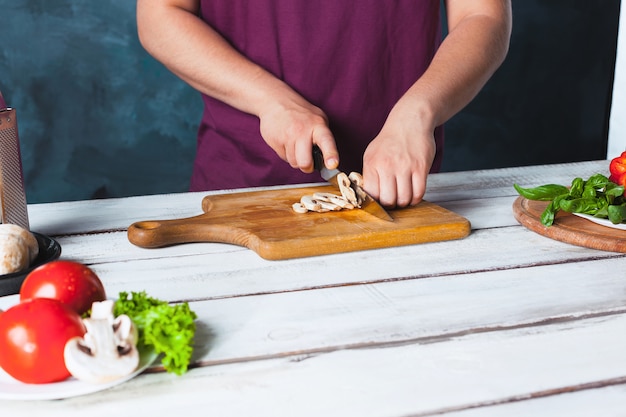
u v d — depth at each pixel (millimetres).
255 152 1604
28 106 2582
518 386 702
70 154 2658
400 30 1597
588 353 762
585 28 2830
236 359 750
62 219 1212
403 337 795
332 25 1557
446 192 1372
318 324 825
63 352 664
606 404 675
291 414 660
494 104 2850
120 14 2537
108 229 1163
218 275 973
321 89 1601
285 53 1579
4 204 993
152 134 2688
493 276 962
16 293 885
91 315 697
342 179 1207
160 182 2748
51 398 662
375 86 1618
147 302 744
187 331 700
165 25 1475
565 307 869
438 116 1320
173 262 1022
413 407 669
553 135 2947
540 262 1015
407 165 1208
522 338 792
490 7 1537
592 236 1067
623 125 2922
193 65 1449
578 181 1131
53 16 2506
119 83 2609
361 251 1063
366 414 659
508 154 2930
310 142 1270
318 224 1108
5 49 2516
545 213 1115
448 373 723
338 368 734
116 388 697
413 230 1081
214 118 1629
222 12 1576
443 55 1438
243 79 1404
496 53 1491
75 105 2609
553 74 2867
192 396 687
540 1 2766
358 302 882
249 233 1066
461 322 829
